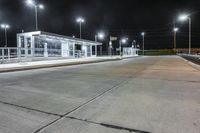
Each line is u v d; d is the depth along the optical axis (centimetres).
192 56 2255
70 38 2266
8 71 1113
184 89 581
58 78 827
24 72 1091
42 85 649
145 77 859
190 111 364
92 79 797
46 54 1986
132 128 288
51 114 353
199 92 537
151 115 344
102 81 741
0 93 524
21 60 1566
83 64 1864
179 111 365
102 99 459
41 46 1941
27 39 1897
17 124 308
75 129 287
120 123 308
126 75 934
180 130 279
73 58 2356
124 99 459
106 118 331
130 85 653
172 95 500
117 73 1024
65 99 460
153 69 1256
